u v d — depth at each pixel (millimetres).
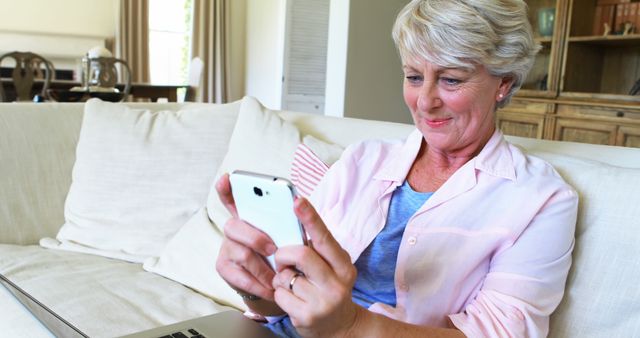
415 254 985
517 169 1000
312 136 1614
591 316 954
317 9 5855
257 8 7012
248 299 961
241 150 1654
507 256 930
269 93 6887
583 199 1015
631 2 3760
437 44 928
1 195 1839
